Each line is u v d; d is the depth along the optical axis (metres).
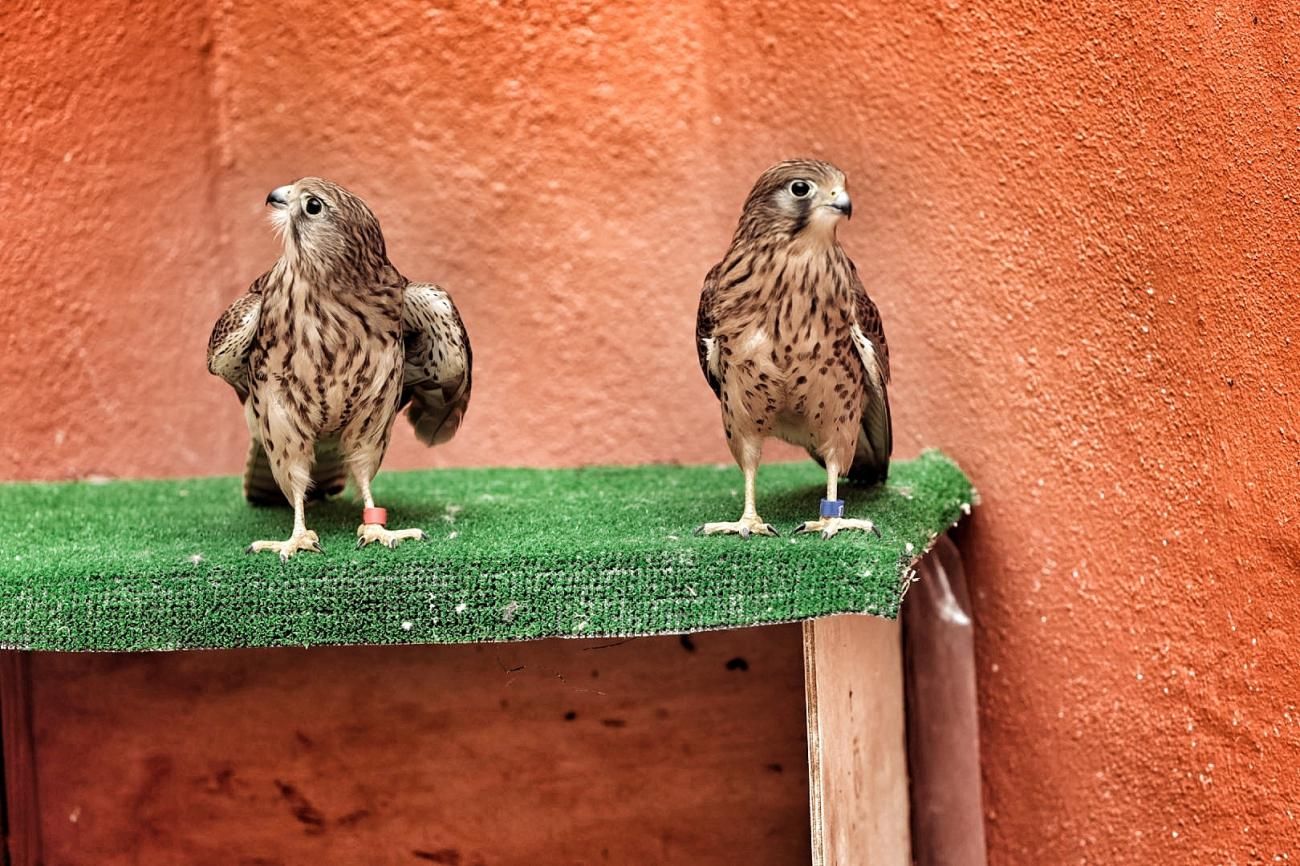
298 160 3.46
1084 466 2.94
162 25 3.37
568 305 3.48
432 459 3.54
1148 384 2.82
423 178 3.44
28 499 3.14
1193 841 2.81
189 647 2.39
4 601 2.39
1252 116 2.61
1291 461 2.58
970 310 3.09
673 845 2.87
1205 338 2.71
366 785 2.89
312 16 3.41
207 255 3.50
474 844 2.88
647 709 2.86
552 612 2.37
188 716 2.94
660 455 3.49
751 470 2.61
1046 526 3.01
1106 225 2.86
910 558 2.42
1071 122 2.89
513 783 2.87
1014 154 2.99
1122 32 2.79
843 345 2.52
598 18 3.38
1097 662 2.94
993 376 3.07
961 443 3.13
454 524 2.71
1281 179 2.57
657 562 2.39
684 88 3.40
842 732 2.55
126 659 2.95
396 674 2.88
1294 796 2.61
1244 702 2.69
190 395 3.53
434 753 2.88
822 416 2.58
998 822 3.12
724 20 3.34
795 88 3.29
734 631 2.86
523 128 3.42
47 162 3.33
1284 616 2.61
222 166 3.48
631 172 3.43
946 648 3.12
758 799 2.86
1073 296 2.92
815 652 2.38
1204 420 2.73
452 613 2.38
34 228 3.34
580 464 3.51
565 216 3.45
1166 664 2.83
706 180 3.42
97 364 3.43
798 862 2.85
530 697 2.87
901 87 3.14
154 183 3.43
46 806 2.98
